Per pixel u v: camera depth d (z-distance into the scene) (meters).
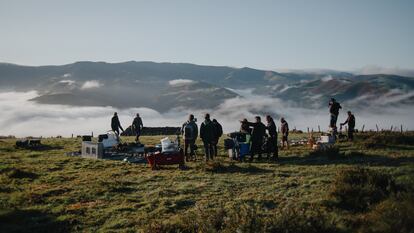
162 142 22.97
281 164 22.08
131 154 27.66
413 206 11.79
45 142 36.44
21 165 23.73
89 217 13.98
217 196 15.92
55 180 19.41
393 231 10.89
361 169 16.31
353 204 13.88
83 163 24.36
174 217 13.50
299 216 11.71
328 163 21.75
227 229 11.49
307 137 34.81
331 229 11.59
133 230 12.82
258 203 14.72
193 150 25.19
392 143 27.09
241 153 23.89
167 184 18.14
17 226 13.21
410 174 17.36
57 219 13.71
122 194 16.70
